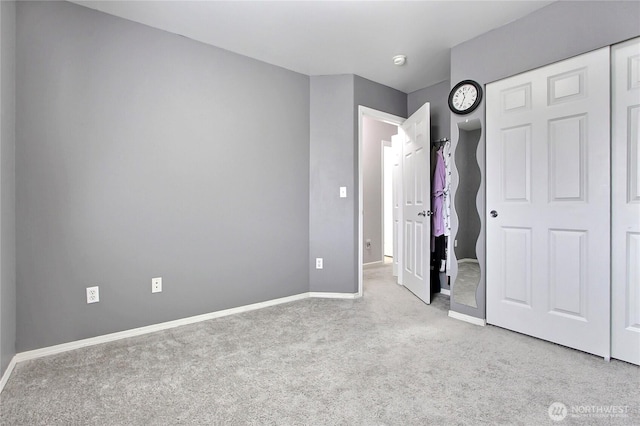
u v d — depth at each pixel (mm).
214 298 2750
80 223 2154
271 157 3104
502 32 2436
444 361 1925
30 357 1984
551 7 2162
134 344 2195
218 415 1428
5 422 1382
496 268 2488
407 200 3705
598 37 1956
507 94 2414
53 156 2059
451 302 2754
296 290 3299
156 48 2453
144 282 2406
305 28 2486
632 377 1731
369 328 2479
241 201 2908
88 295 2184
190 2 2146
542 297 2234
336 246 3361
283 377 1745
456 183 2744
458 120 2721
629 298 1882
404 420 1388
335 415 1423
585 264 2033
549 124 2189
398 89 3791
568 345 2105
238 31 2523
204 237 2693
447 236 3430
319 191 3377
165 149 2492
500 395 1568
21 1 1955
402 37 2621
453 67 2766
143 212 2398
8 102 1822
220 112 2775
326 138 3367
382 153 5238
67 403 1517
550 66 2178
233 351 2074
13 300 1901
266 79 3064
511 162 2396
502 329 2441
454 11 2258
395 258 4367
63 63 2088
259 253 3029
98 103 2213
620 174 1908
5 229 1770
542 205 2229
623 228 1898
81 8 2152
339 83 3346
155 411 1456
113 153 2270
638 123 1846
